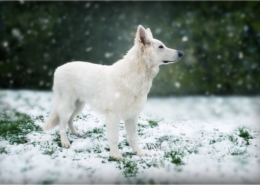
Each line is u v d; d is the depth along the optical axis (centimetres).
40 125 612
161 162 412
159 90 1574
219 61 1653
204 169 391
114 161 421
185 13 1717
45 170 380
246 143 504
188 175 372
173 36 1664
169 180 357
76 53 1717
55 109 507
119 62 452
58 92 506
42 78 1709
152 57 431
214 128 628
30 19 1694
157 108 996
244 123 704
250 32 1686
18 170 378
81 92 482
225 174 372
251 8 1669
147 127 626
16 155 431
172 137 553
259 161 418
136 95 428
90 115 698
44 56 1698
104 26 1717
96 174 372
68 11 1727
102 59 1727
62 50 1712
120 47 1688
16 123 609
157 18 1709
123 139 538
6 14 1702
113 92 428
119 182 352
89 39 1727
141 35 431
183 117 796
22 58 1695
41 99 1034
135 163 410
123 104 427
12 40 1694
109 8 1733
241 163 410
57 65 1722
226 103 1175
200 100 1293
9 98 1039
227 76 1641
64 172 376
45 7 1730
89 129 596
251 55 1656
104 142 513
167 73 1590
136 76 425
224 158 435
